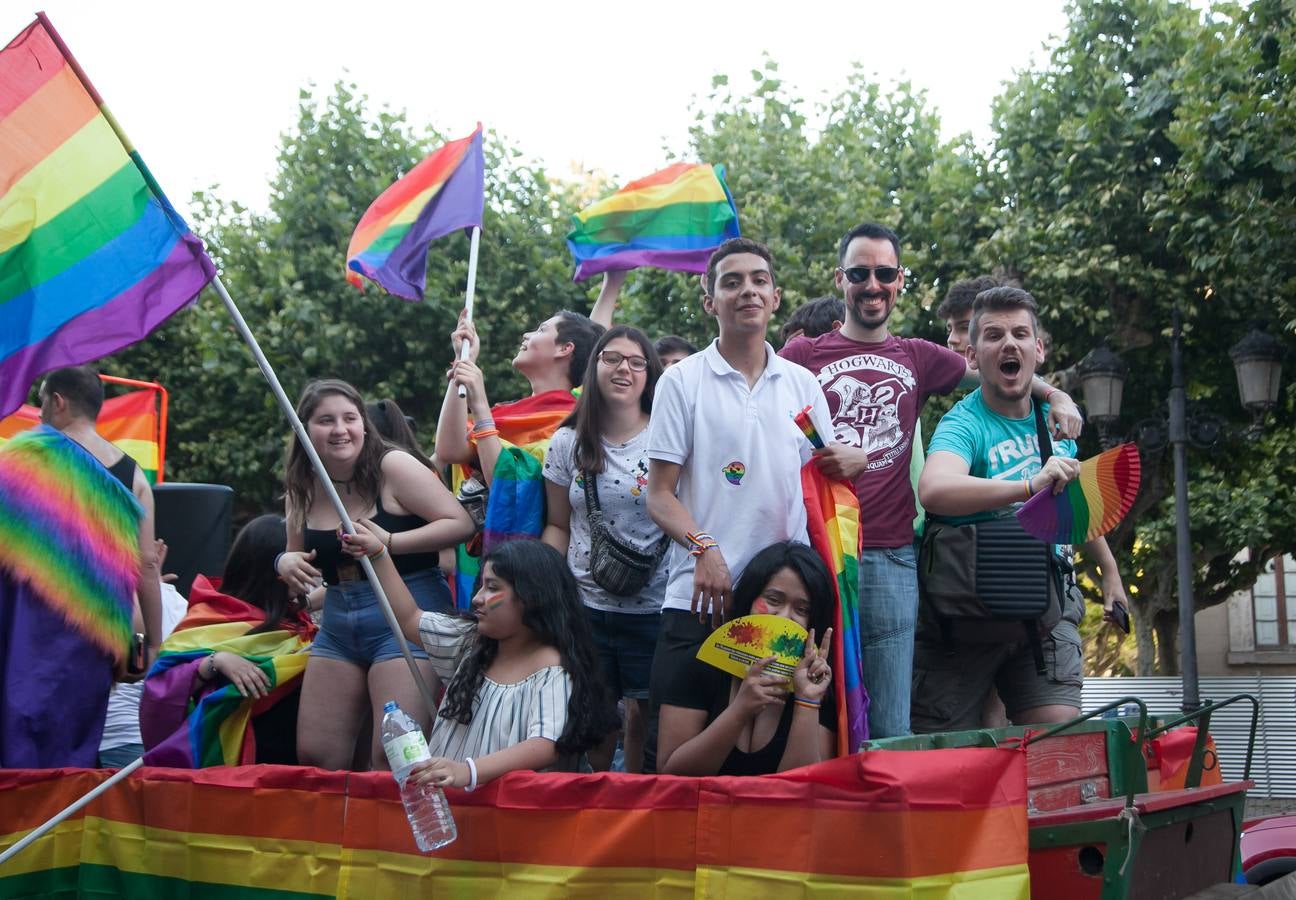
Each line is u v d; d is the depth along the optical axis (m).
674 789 3.67
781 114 18.16
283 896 4.29
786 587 3.93
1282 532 16.31
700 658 3.85
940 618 4.87
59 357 4.66
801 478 4.20
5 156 4.63
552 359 6.11
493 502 5.29
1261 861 6.30
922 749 3.54
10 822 4.89
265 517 5.56
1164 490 16.19
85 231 4.71
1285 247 11.77
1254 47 12.31
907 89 19.28
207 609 5.34
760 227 16.33
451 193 6.22
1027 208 15.68
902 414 5.08
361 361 17.38
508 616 4.17
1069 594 5.11
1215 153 12.20
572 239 6.95
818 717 3.83
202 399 18.33
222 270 18.22
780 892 3.43
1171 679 15.86
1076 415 4.93
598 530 4.94
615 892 3.71
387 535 4.81
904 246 16.59
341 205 17.44
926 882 3.28
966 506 4.55
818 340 5.29
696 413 4.30
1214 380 15.47
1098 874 3.42
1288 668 22.98
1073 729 4.18
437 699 4.81
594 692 4.18
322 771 4.30
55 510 5.28
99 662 5.31
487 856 3.91
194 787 4.55
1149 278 14.71
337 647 4.88
